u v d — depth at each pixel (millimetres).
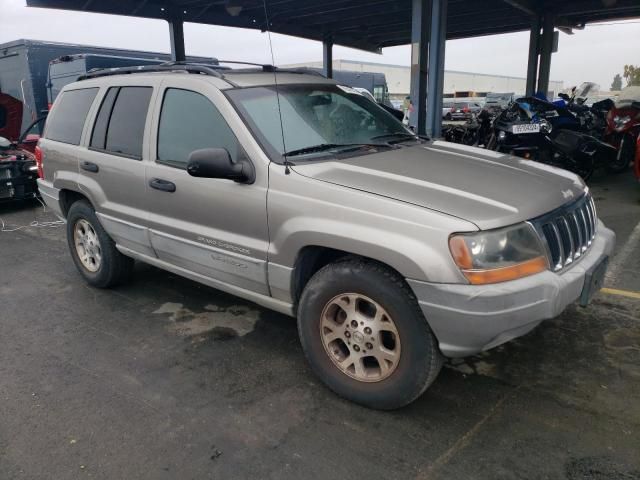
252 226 3148
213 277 3574
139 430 2783
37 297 4660
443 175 2980
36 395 3127
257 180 3084
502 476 2396
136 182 3861
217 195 3283
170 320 4121
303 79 3959
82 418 2893
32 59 12398
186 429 2785
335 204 2762
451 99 44062
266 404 2996
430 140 4078
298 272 3053
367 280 2697
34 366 3467
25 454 2617
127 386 3205
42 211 8305
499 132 9070
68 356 3594
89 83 4574
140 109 3924
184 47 12695
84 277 4844
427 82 9664
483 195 2711
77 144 4504
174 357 3545
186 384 3217
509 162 3490
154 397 3082
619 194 8070
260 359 3498
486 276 2426
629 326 3770
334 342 3016
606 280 4648
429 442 2639
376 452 2578
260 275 3195
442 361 2717
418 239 2498
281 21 14391
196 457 2572
